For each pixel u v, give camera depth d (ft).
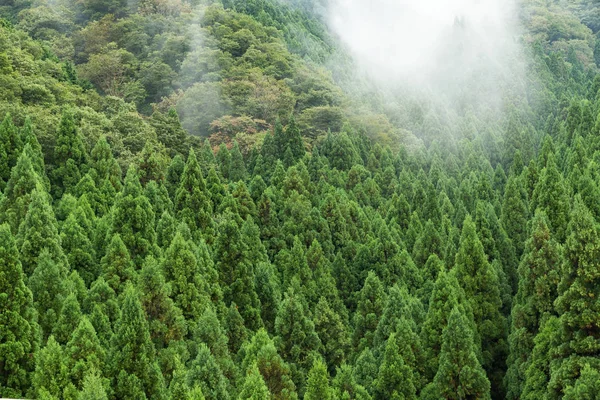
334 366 153.58
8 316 111.75
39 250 140.15
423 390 132.05
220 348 126.52
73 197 178.50
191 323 138.00
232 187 233.14
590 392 109.40
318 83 388.16
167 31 417.90
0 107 221.66
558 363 122.83
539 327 140.67
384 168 299.99
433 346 142.31
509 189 218.18
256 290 161.07
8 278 114.21
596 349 117.39
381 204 258.98
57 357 105.40
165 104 356.38
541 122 431.43
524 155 341.62
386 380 128.16
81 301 136.15
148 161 217.56
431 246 207.82
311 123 358.23
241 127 337.72
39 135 212.43
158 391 111.45
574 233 122.83
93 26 417.49
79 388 104.78
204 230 185.06
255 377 105.60
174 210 194.39
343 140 303.27
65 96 271.90
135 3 450.30
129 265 147.43
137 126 255.91
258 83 370.12
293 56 423.64
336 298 177.68
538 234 147.02
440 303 144.36
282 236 205.98
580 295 120.37
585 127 305.73
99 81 385.70
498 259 184.44
